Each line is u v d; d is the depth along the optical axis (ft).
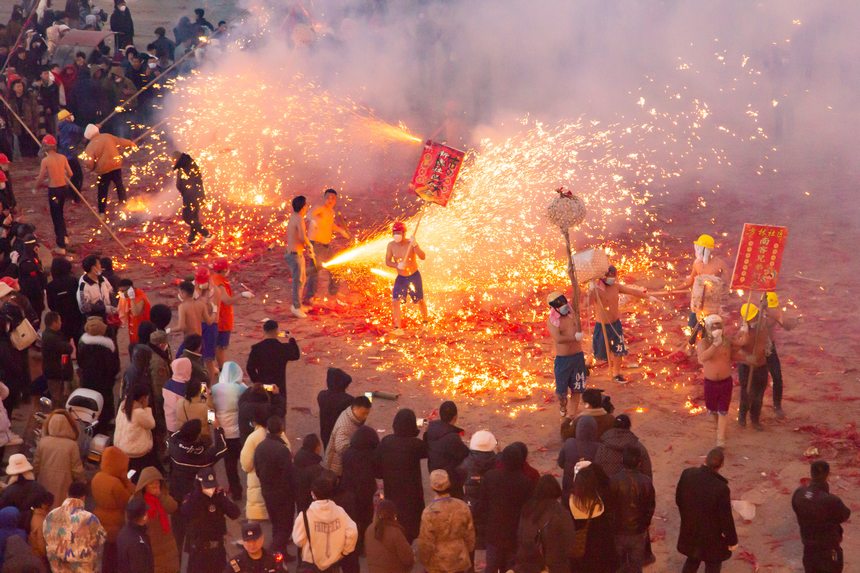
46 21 95.66
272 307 54.39
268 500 31.17
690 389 44.11
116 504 29.48
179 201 72.54
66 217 68.49
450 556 27.25
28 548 26.73
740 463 37.55
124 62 85.66
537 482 28.55
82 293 42.34
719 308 46.91
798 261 60.80
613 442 29.73
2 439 35.63
